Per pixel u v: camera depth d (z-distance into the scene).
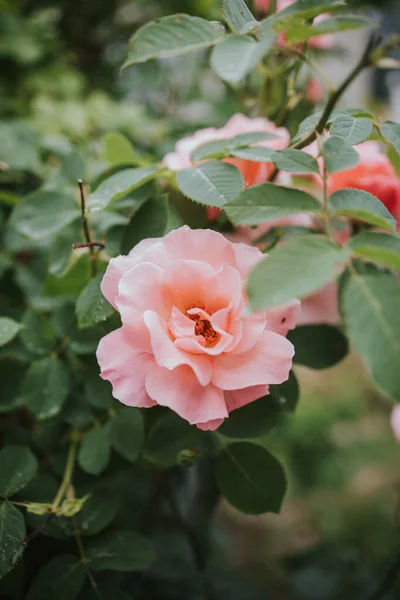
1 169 0.57
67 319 0.45
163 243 0.33
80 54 0.97
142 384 0.32
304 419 1.51
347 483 1.44
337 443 1.57
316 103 0.66
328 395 1.74
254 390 0.33
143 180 0.39
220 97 0.91
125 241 0.39
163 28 0.34
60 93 0.82
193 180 0.36
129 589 0.63
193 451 0.40
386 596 0.70
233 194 0.35
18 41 0.79
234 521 1.27
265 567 1.08
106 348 0.33
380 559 0.87
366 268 0.29
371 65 0.33
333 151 0.33
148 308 0.32
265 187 0.32
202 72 0.93
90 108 0.75
